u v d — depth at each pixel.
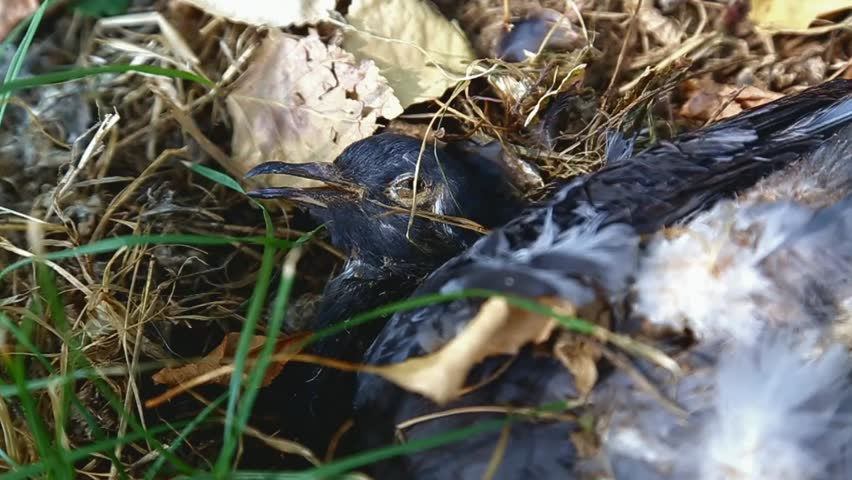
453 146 0.21
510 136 0.21
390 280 0.20
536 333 0.14
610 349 0.14
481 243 0.15
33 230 0.17
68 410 0.17
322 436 0.17
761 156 0.15
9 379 0.18
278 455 0.18
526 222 0.15
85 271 0.20
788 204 0.14
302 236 0.20
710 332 0.14
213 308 0.21
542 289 0.14
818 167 0.15
